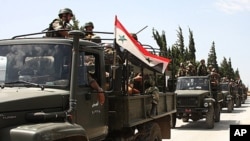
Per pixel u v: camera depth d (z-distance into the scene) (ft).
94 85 16.57
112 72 18.31
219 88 61.05
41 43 15.70
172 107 28.37
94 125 16.97
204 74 60.08
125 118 18.84
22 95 13.14
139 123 20.79
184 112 49.96
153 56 23.04
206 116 48.91
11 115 12.37
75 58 13.97
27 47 15.76
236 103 96.07
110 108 19.01
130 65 20.20
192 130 47.11
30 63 15.40
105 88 17.99
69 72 15.07
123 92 19.06
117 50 19.61
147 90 23.75
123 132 20.24
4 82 15.08
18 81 14.98
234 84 97.60
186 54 167.84
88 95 16.21
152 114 23.29
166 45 119.24
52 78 14.99
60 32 18.07
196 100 49.70
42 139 11.63
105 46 19.43
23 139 11.64
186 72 61.05
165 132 26.96
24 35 17.33
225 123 55.67
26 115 12.87
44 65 15.26
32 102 13.14
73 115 15.02
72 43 15.49
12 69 15.38
